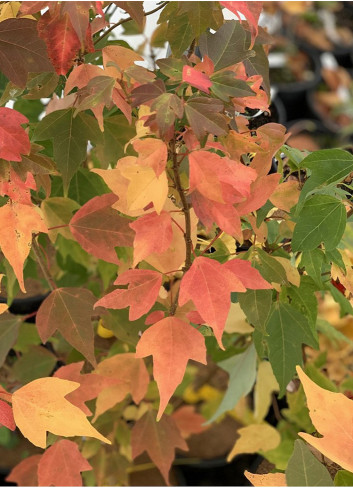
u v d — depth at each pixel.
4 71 0.57
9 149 0.56
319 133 1.83
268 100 0.68
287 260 0.67
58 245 0.84
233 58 0.59
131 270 0.59
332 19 2.11
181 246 0.63
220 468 1.30
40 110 0.81
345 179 0.66
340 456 0.52
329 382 0.78
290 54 1.99
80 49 0.60
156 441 0.83
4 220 0.58
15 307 0.89
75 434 0.57
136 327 0.73
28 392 0.58
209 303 0.56
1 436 1.08
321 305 1.16
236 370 0.86
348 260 0.66
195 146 0.56
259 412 0.93
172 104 0.53
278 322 0.69
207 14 0.58
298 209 0.60
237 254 0.66
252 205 0.60
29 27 0.57
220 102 0.54
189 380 1.04
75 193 0.76
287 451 0.87
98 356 0.86
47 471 0.64
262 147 0.61
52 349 0.91
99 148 0.68
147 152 0.54
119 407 0.85
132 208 0.56
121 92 0.59
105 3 0.60
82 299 0.65
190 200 0.59
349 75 2.00
